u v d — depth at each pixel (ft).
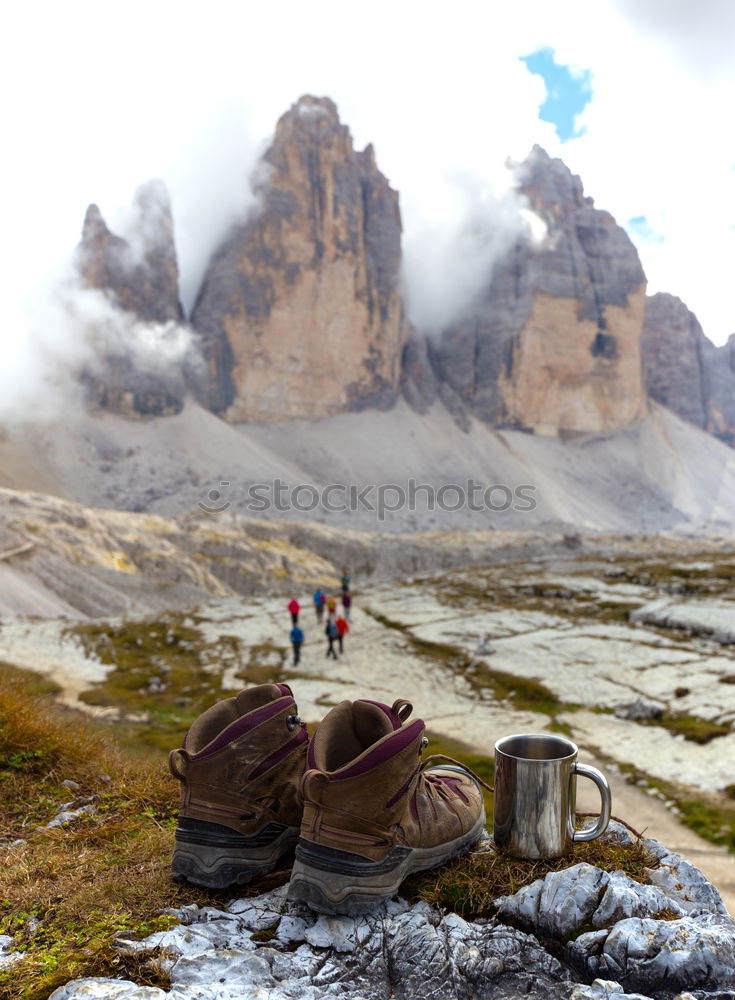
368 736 9.11
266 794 9.12
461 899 8.39
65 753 15.89
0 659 102.12
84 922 8.05
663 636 90.33
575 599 126.31
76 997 6.12
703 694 63.31
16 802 13.43
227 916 8.25
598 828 9.30
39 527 336.90
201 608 153.79
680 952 6.81
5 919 8.22
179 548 372.99
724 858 32.01
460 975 7.07
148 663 99.60
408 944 7.50
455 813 9.34
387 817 8.27
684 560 178.29
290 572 378.73
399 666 86.07
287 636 112.27
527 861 9.12
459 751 51.75
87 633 126.72
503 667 80.28
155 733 55.11
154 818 12.21
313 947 7.63
